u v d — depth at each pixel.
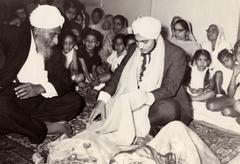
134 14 3.85
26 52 2.76
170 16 3.56
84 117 3.14
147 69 2.73
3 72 2.73
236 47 3.19
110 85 2.82
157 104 2.62
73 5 3.99
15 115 2.58
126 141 2.51
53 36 2.82
